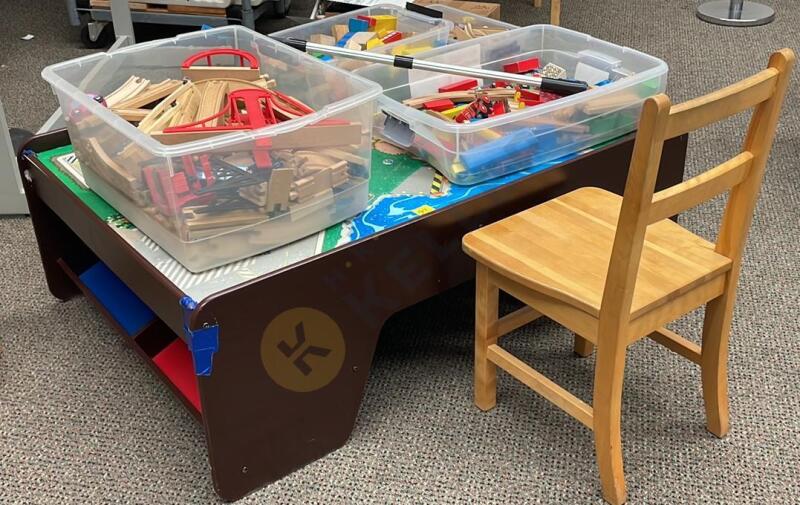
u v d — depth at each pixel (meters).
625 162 1.73
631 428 1.51
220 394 1.28
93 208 1.55
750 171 1.25
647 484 1.40
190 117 1.54
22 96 2.92
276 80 1.77
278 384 1.34
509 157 1.57
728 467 1.43
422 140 1.63
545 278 1.30
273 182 1.33
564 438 1.50
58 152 1.77
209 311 1.21
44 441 1.52
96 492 1.41
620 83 1.64
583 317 1.27
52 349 1.76
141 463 1.47
